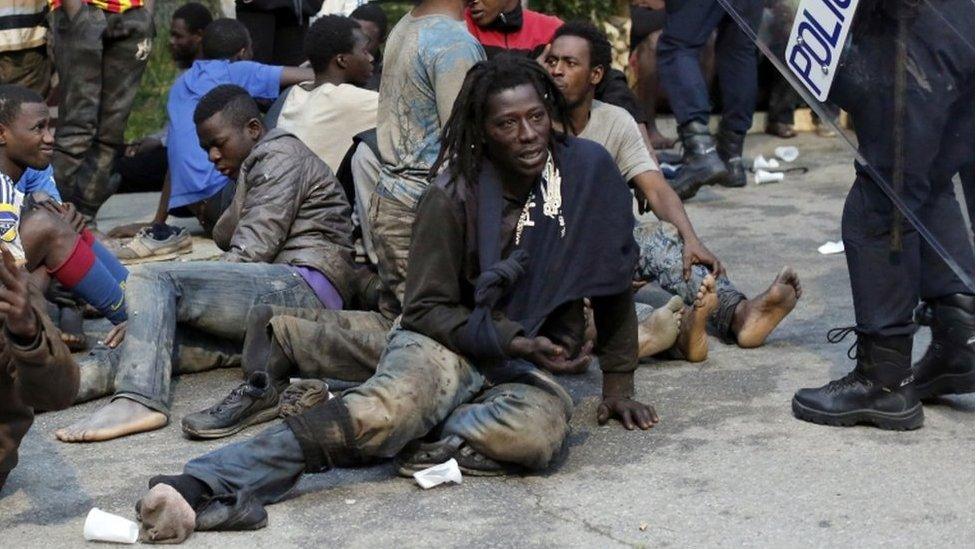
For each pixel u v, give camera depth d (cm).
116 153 873
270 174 648
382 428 473
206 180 880
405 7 1257
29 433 561
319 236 657
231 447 468
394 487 495
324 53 798
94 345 691
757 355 655
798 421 557
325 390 557
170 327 589
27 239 616
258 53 1012
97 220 995
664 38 1021
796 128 1312
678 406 580
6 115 636
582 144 505
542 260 494
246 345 602
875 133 504
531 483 497
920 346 659
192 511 448
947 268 552
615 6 1255
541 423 489
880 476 496
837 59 488
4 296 402
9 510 480
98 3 826
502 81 475
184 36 963
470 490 491
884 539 443
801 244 885
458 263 491
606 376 556
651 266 678
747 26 512
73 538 455
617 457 521
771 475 499
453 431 498
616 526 458
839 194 1043
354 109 781
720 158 1067
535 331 493
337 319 616
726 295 673
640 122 760
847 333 625
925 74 491
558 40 653
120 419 556
